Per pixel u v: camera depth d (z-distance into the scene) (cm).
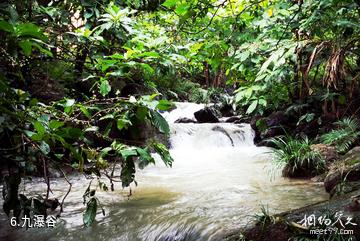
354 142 460
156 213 326
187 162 621
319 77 607
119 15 309
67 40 335
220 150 754
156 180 476
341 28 360
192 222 288
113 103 237
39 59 311
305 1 366
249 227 241
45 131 165
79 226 306
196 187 426
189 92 1114
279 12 383
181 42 413
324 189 374
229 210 317
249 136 819
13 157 193
